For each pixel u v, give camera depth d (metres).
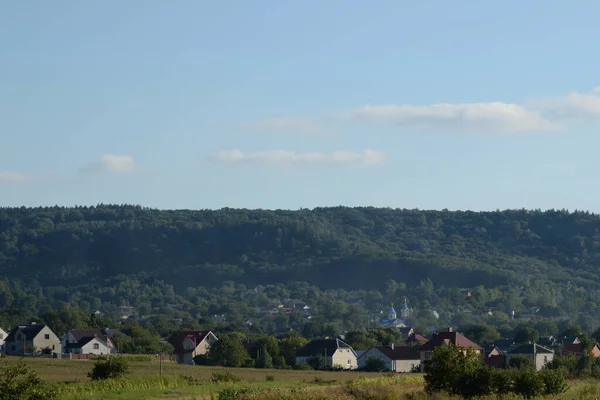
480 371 66.81
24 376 45.69
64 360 133.25
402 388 76.19
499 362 141.75
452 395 66.00
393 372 133.62
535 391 66.12
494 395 64.31
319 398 63.50
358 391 71.38
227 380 91.75
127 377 86.31
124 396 70.69
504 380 66.81
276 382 92.25
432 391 67.69
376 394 69.44
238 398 64.94
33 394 44.41
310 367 146.12
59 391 73.00
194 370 117.44
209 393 72.38
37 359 136.12
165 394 72.31
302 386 83.50
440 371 67.12
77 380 88.31
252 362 147.38
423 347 151.12
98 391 75.44
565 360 123.12
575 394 67.00
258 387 81.44
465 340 150.88
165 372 108.44
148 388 78.88
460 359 67.31
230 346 147.38
